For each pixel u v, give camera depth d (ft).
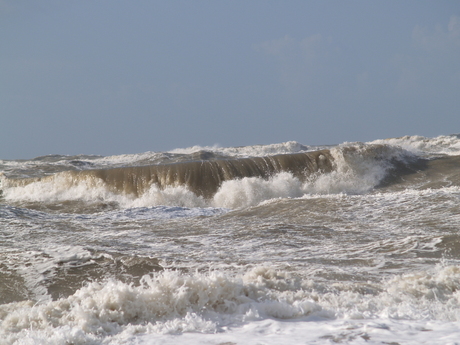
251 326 33.27
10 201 218.79
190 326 33.09
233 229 115.44
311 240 99.35
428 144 340.18
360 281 63.36
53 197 221.05
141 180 224.12
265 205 146.20
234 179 221.87
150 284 40.34
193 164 230.48
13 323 38.19
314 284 52.65
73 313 37.45
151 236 112.16
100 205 207.00
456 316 34.24
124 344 30.04
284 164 229.45
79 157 397.60
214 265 75.97
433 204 125.08
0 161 383.24
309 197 149.28
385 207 127.65
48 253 85.20
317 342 27.78
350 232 105.29
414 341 26.96
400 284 52.90
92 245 99.86
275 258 83.25
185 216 146.30
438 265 68.39
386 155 234.58
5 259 81.46
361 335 28.81
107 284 40.42
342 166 225.97
